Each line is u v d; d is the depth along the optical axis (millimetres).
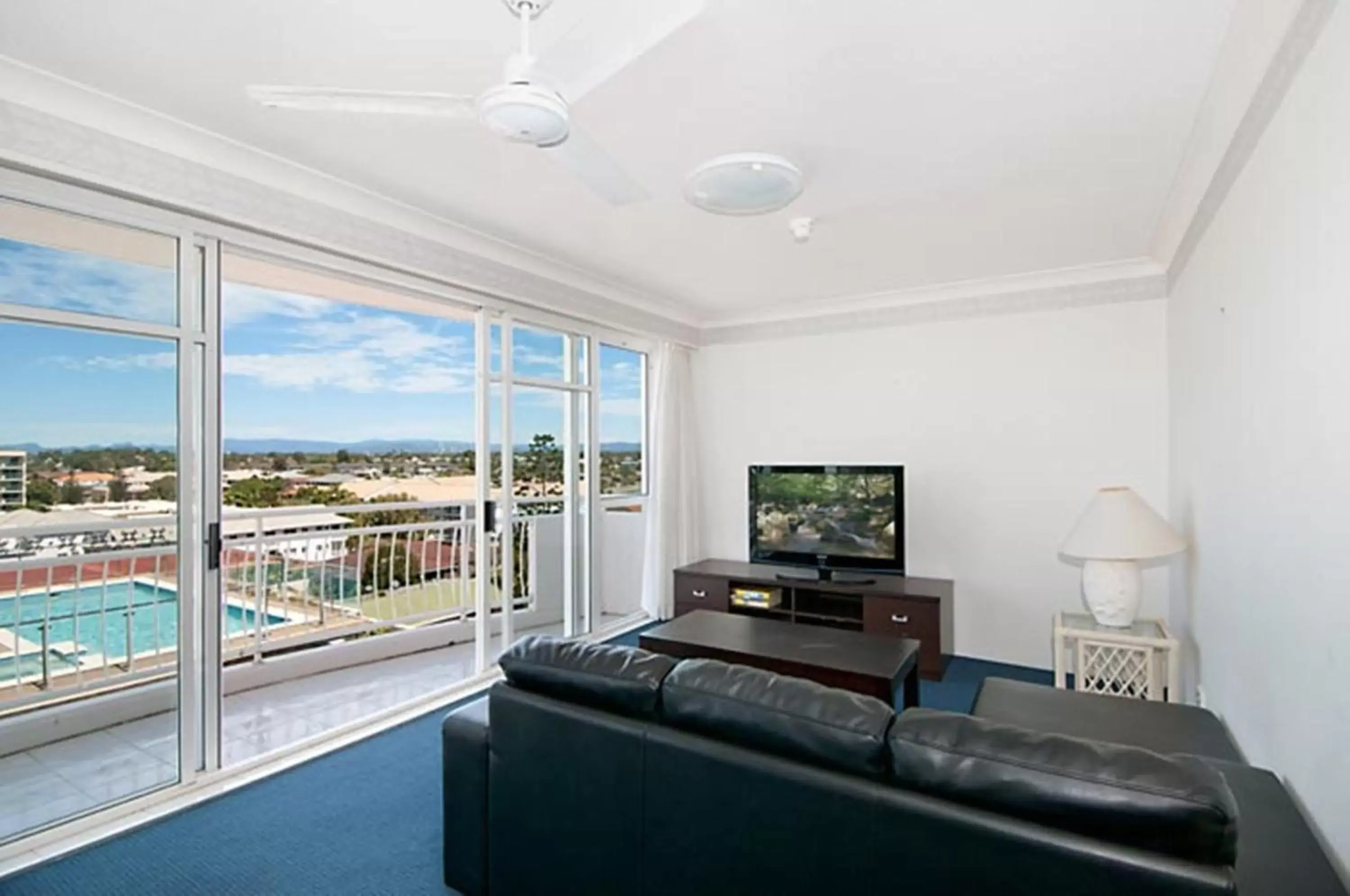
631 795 1622
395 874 2090
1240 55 1812
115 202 2285
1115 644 3059
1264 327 1948
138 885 2029
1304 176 1605
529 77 1430
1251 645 2105
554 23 1688
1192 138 2338
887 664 2875
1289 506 1736
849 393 4832
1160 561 3791
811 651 3057
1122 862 1071
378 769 2775
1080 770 1165
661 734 1585
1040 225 3250
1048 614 4148
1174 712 2289
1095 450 4020
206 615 2600
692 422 5438
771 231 3375
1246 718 2162
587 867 1704
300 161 2584
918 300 4559
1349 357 1361
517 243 3580
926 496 4535
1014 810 1192
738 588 4516
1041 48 1820
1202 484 2891
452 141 2402
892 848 1282
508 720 1842
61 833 2238
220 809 2451
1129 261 3846
